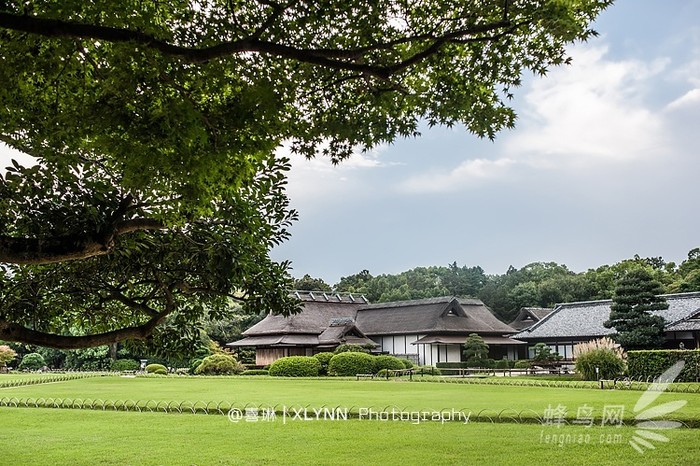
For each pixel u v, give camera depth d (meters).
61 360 41.34
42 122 4.62
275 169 5.21
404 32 5.02
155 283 6.10
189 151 4.06
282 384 23.77
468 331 38.81
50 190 4.92
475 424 11.52
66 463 8.89
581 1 4.52
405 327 39.72
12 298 5.72
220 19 4.61
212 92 4.51
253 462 8.65
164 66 4.12
